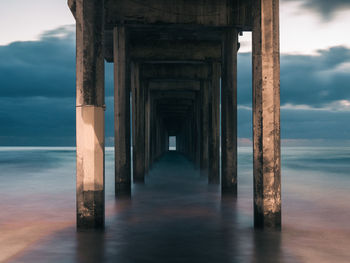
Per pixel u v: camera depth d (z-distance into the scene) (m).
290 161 41.50
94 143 7.85
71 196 13.55
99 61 7.91
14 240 7.24
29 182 18.66
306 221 9.01
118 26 13.44
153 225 8.48
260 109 7.79
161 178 20.39
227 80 13.69
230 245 6.79
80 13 7.81
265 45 7.68
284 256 6.17
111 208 10.80
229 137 13.63
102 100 7.98
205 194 13.89
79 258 6.07
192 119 36.59
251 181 18.52
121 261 5.90
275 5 7.71
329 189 15.84
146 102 23.02
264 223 7.89
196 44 17.52
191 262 5.85
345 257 6.14
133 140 18.27
